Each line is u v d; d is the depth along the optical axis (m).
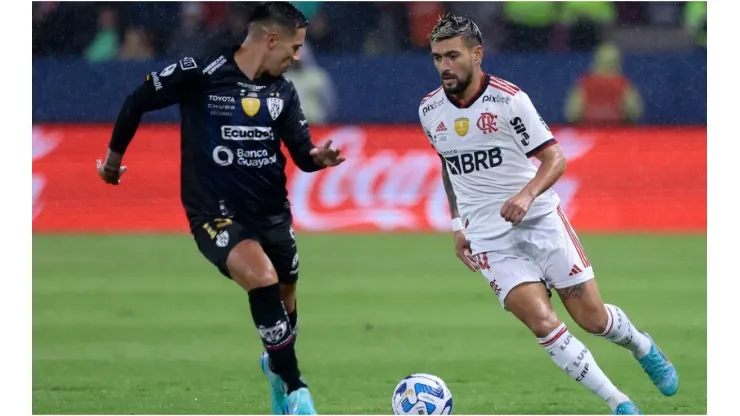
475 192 20.28
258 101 19.45
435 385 19.58
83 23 54.38
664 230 52.00
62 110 53.50
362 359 27.22
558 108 54.06
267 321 18.92
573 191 52.91
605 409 21.95
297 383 19.38
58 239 50.12
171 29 54.34
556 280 20.22
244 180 19.59
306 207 52.84
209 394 23.61
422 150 53.12
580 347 19.39
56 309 34.25
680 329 30.80
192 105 19.58
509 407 22.11
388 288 37.72
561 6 56.53
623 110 54.00
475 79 19.64
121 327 31.53
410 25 55.31
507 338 29.84
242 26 54.44
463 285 38.44
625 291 36.75
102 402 22.75
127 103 19.75
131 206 53.34
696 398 22.86
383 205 52.75
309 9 54.72
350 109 53.59
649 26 56.78
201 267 42.41
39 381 24.80
